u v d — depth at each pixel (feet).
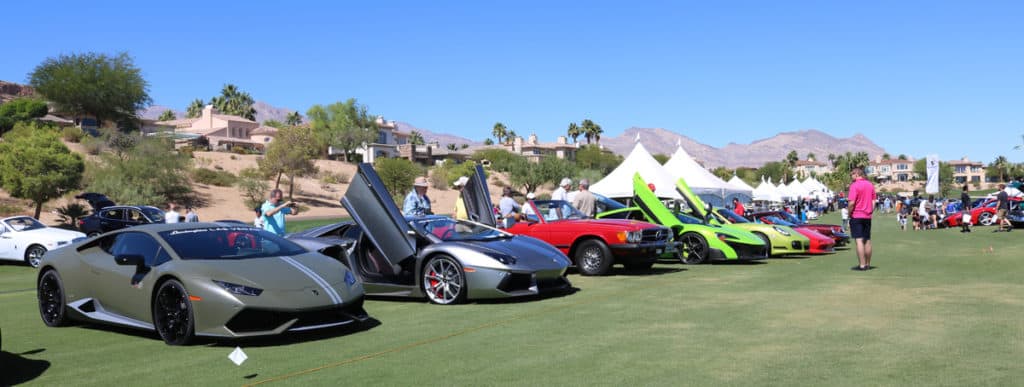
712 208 52.06
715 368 15.23
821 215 174.50
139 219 67.56
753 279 32.24
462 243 26.53
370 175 25.76
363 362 16.60
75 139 207.10
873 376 14.24
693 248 41.29
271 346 18.70
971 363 15.14
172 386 14.84
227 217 160.66
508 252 26.23
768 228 46.29
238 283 18.74
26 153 115.34
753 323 20.49
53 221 122.21
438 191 236.63
